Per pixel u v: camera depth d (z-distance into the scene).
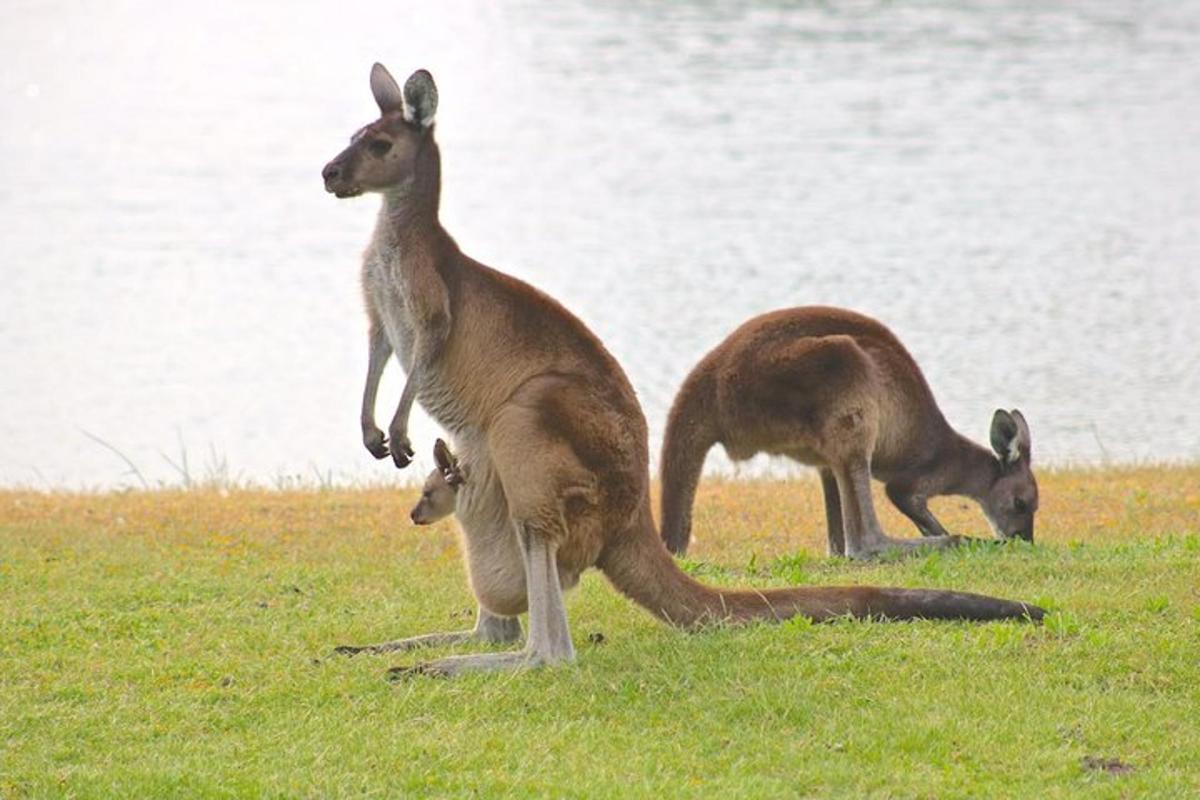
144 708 8.98
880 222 45.06
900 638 9.62
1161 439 24.36
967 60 74.50
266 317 35.47
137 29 91.69
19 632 10.29
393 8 99.81
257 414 27.52
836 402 12.51
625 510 9.73
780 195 49.28
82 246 42.94
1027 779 7.98
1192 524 14.09
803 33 83.19
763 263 39.94
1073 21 85.31
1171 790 7.79
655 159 55.81
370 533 13.62
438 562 12.52
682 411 12.89
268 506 14.98
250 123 64.12
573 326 9.92
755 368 12.68
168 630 10.45
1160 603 10.17
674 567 9.97
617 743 8.45
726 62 75.88
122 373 30.48
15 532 13.51
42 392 29.05
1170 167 53.00
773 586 11.47
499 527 9.81
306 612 10.96
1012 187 50.03
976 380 28.77
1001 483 13.47
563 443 9.48
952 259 40.28
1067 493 15.85
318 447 25.19
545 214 47.19
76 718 8.84
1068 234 43.31
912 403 13.21
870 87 68.38
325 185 9.91
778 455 12.98
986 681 9.02
